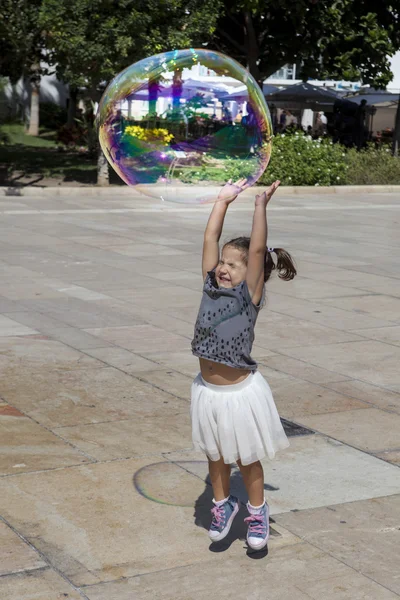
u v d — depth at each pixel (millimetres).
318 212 20875
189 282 11422
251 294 4000
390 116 49719
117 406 6453
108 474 5180
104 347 8102
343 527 4566
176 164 4859
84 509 4695
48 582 3914
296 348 8297
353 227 18109
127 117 4891
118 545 4301
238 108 4824
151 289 10906
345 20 29297
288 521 4617
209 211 20156
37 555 4168
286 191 25344
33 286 10875
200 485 5062
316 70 31359
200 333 4016
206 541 4379
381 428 6141
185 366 7555
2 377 7066
